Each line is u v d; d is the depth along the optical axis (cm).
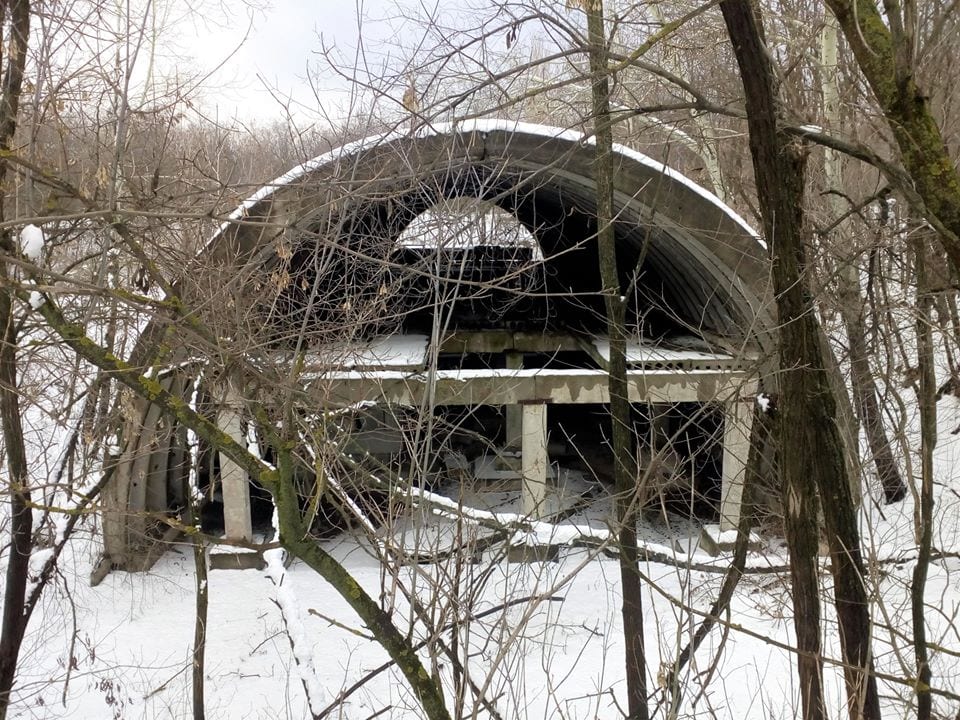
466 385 1041
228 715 738
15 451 540
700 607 866
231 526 1088
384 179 450
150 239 456
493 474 1351
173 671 823
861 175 970
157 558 1112
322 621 934
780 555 888
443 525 720
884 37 313
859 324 639
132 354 541
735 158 1462
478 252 1602
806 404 446
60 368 578
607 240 583
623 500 581
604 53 436
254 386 457
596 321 1692
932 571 884
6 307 490
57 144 500
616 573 1025
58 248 518
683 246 1123
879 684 632
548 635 843
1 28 420
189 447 771
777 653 780
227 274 461
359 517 441
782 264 442
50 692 774
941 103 689
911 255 676
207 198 495
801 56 634
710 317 1300
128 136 482
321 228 433
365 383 695
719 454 1280
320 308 714
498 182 616
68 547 1096
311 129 567
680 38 1042
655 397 1065
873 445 732
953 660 676
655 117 929
